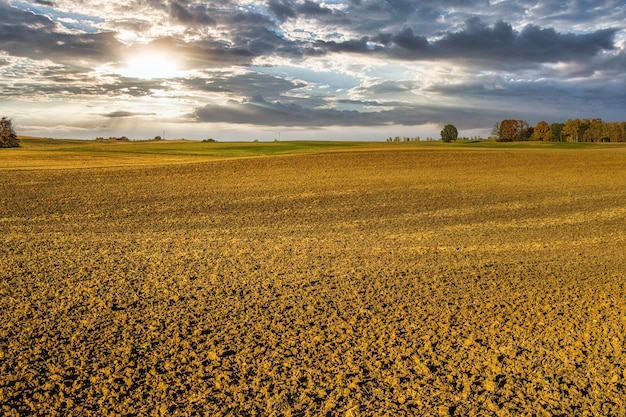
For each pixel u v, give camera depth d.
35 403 6.36
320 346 8.17
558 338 8.59
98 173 38.91
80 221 21.69
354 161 47.69
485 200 28.45
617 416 6.23
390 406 6.39
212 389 6.78
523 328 9.04
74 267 13.12
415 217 23.41
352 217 23.39
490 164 46.66
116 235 18.50
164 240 17.52
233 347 8.12
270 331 8.80
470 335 8.70
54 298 10.46
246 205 26.59
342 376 7.12
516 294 11.16
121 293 10.91
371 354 7.90
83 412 6.19
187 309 9.93
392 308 10.12
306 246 16.62
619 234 19.31
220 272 12.88
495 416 6.21
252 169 42.16
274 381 7.02
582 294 11.23
